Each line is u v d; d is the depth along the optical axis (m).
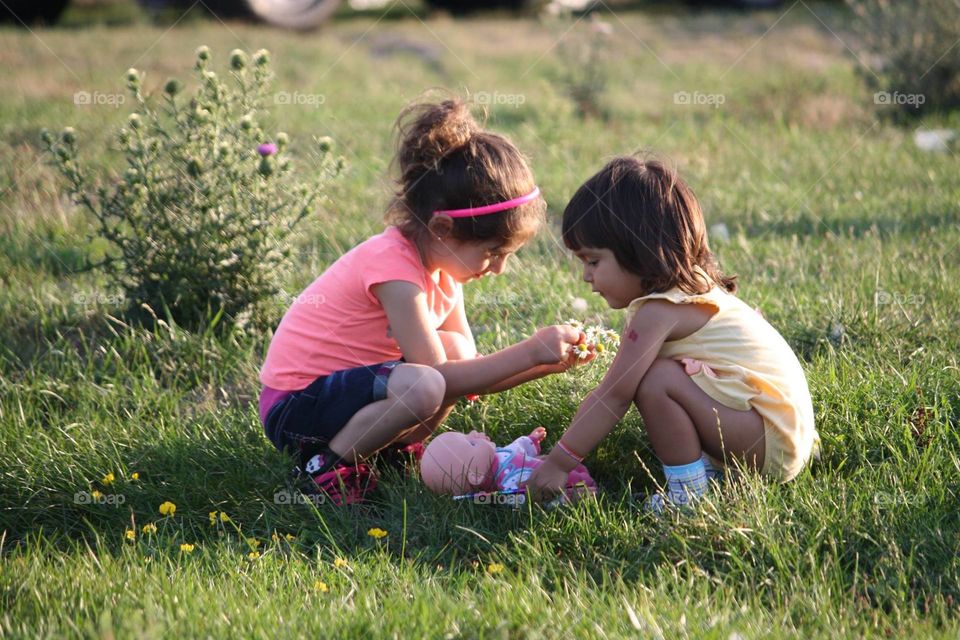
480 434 3.94
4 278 6.15
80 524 3.91
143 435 4.30
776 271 6.07
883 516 3.51
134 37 16.28
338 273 3.94
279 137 5.37
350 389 3.78
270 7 18.80
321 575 3.36
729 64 15.14
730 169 8.88
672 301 3.56
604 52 14.27
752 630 2.90
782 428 3.62
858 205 7.59
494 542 3.60
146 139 5.43
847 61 15.05
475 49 17.00
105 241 6.54
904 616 3.06
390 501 3.88
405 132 3.81
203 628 2.92
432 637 2.85
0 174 8.02
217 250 5.30
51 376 4.95
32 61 13.84
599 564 3.43
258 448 4.15
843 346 4.83
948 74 11.25
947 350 4.78
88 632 2.85
